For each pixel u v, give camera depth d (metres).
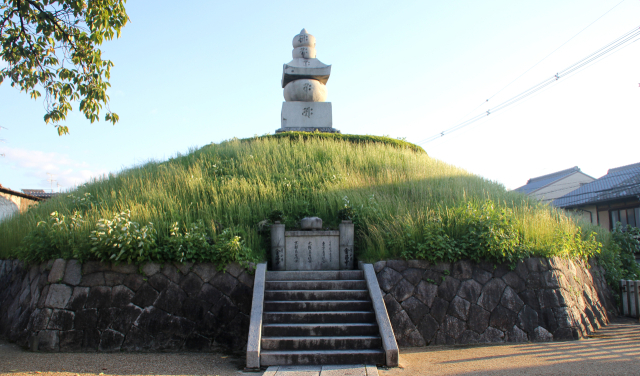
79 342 6.99
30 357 6.46
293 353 6.09
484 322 7.67
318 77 17.58
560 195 31.53
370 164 13.44
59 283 7.29
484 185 12.95
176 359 6.55
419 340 7.41
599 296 10.05
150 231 7.68
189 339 7.21
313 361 6.07
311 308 7.13
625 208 20.02
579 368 5.72
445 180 12.48
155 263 7.57
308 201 10.68
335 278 8.08
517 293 7.93
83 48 8.05
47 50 8.13
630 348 6.93
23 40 7.86
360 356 6.10
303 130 17.05
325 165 13.05
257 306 6.85
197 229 8.23
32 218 10.01
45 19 7.68
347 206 9.34
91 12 7.64
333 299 7.41
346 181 11.75
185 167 13.01
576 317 8.06
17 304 8.36
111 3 7.69
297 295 7.41
